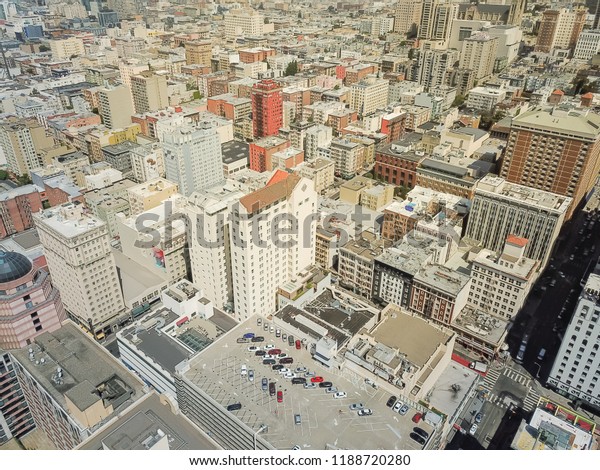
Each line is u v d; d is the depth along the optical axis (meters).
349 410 151.25
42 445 188.00
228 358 171.88
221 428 156.62
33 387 167.62
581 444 166.38
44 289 187.00
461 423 196.38
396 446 140.12
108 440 120.25
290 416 148.88
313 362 170.75
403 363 174.50
